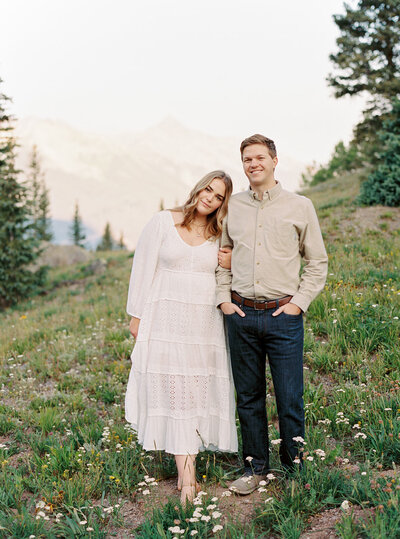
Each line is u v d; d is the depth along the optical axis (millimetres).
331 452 3223
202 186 3238
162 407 3250
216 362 3314
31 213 17547
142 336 3318
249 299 3020
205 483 3131
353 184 23516
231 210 3223
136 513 3045
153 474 3521
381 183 14328
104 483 3348
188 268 3291
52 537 2723
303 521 2646
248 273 3016
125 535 2746
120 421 4531
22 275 16484
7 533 2754
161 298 3312
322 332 5934
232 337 3125
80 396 5191
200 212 3303
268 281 2963
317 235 3061
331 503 2729
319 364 5039
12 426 4605
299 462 2982
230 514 2855
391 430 3350
